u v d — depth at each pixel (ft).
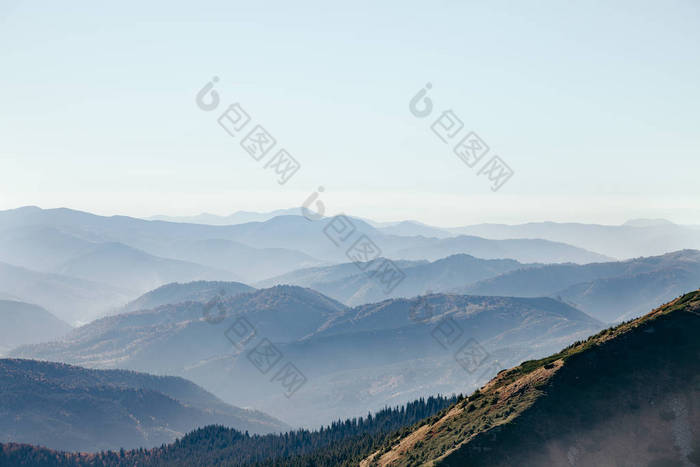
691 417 573.33
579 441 570.46
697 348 625.41
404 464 618.85
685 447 555.69
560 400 607.78
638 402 592.60
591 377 624.18
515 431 582.76
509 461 560.20
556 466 554.05
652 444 562.66
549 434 577.84
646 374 613.93
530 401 614.34
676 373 608.19
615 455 559.38
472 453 572.92
